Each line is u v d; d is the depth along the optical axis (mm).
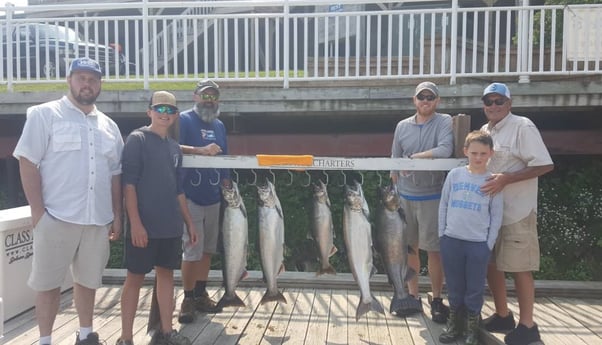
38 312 3562
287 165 3893
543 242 6523
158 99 3646
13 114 6828
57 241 3441
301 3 6473
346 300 5008
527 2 6336
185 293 4395
